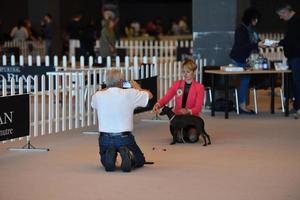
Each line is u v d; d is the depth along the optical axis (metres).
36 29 30.28
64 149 11.40
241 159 10.39
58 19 29.98
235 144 11.73
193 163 10.10
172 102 15.52
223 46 17.03
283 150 11.13
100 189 8.51
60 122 14.17
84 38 23.42
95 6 40.56
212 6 17.08
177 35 37.97
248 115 15.63
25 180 9.05
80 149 11.38
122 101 9.44
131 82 10.05
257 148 11.33
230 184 8.73
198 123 11.67
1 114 10.66
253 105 17.64
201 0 17.16
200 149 11.27
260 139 12.25
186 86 11.94
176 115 11.75
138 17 46.22
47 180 9.05
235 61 15.94
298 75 15.12
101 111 9.50
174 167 9.82
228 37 17.00
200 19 17.22
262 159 10.38
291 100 16.61
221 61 17.08
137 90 9.66
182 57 22.52
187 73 11.83
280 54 21.80
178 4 46.31
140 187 8.59
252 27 15.98
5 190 8.51
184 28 39.16
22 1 36.84
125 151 9.45
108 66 16.56
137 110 13.48
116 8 33.88
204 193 8.27
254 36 15.95
